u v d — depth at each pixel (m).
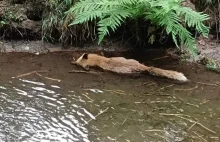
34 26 5.59
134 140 4.22
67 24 5.46
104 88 4.88
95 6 5.22
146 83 5.00
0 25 5.52
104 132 4.30
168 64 5.37
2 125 4.31
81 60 5.24
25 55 5.39
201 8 5.76
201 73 5.21
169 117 4.53
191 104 4.71
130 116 4.51
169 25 5.10
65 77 5.03
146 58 5.47
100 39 5.08
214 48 5.57
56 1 5.59
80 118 4.45
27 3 5.66
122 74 5.13
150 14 5.30
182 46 5.55
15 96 4.69
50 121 4.39
